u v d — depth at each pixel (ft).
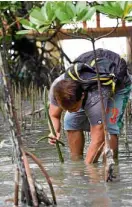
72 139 17.31
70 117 17.08
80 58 15.76
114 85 15.67
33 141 20.85
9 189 13.09
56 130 16.63
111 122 16.33
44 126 25.34
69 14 13.00
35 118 28.09
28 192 11.58
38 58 44.06
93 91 15.47
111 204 11.54
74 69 15.38
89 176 14.32
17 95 29.81
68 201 11.90
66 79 15.43
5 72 11.59
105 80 15.61
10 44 38.78
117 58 16.01
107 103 16.01
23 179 11.58
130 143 19.60
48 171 15.06
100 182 13.60
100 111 15.53
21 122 25.07
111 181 13.64
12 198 12.20
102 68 15.61
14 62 44.09
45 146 19.57
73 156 17.28
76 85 15.21
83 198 12.09
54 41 43.01
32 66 43.93
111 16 13.37
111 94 15.78
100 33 37.19
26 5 31.22
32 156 11.75
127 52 38.09
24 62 43.93
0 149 19.22
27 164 11.52
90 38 13.75
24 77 43.80
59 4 13.03
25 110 30.60
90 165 15.74
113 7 13.00
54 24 14.40
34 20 13.25
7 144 20.29
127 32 38.34
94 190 12.80
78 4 13.01
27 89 40.57
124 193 12.42
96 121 15.67
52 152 18.28
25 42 43.62
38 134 22.84
